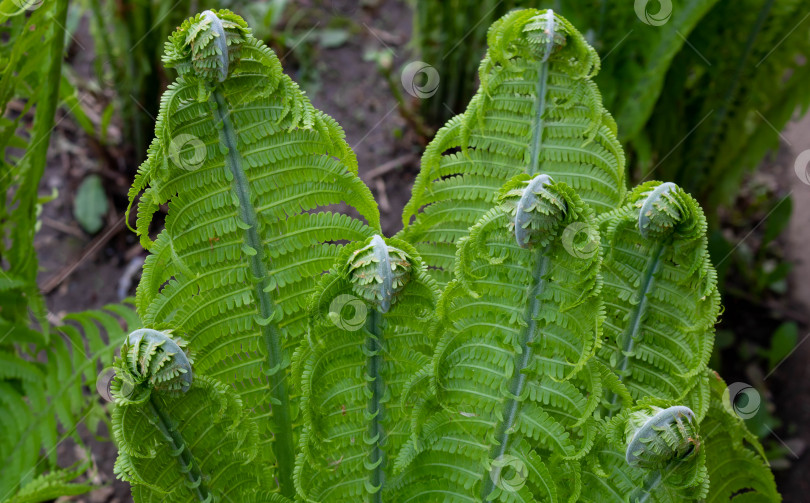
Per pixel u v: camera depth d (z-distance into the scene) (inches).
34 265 43.9
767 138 52.9
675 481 28.9
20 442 39.6
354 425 30.8
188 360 28.6
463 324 30.3
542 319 29.8
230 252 30.8
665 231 30.0
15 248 42.2
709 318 30.2
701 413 30.4
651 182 30.2
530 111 32.0
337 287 29.1
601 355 32.0
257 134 30.5
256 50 30.0
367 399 30.5
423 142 64.2
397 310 29.7
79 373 41.5
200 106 30.1
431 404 30.7
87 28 72.1
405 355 30.4
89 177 61.9
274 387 31.9
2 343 41.7
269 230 30.9
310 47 72.3
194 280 30.6
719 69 49.6
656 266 30.7
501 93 32.1
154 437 29.2
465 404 31.1
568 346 29.7
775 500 33.8
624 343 31.5
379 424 30.8
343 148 31.6
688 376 30.3
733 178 55.0
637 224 30.2
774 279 60.4
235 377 31.8
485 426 30.8
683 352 30.9
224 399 29.5
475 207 32.6
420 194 33.0
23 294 43.7
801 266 64.5
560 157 31.9
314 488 30.9
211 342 31.3
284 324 31.7
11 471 39.1
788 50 48.7
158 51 56.4
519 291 29.9
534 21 31.2
